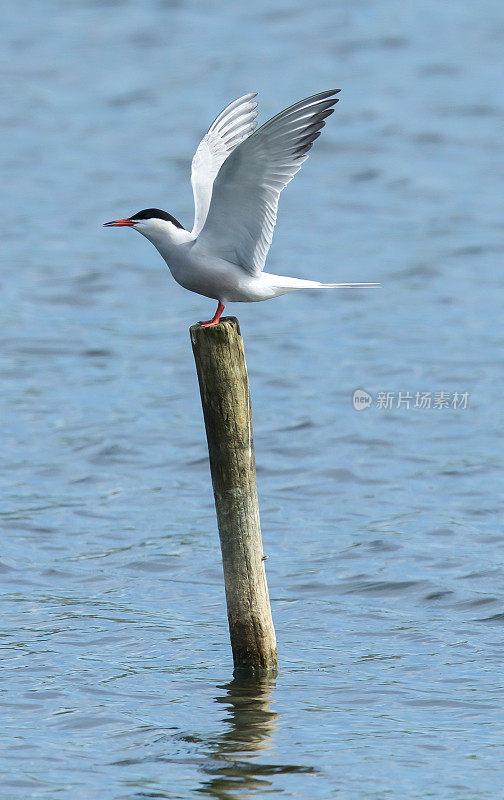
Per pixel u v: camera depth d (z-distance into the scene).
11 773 7.96
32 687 9.34
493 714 8.85
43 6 48.78
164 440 16.31
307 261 25.25
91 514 13.68
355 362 19.67
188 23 45.94
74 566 12.14
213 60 41.50
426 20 45.62
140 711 8.94
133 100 38.28
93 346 20.73
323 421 17.00
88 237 27.59
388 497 14.24
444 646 10.15
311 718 8.81
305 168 32.56
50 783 7.84
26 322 22.02
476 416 17.17
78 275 24.94
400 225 27.73
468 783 7.84
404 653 10.03
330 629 10.58
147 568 12.10
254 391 18.41
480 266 24.88
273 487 14.62
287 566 12.12
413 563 12.11
